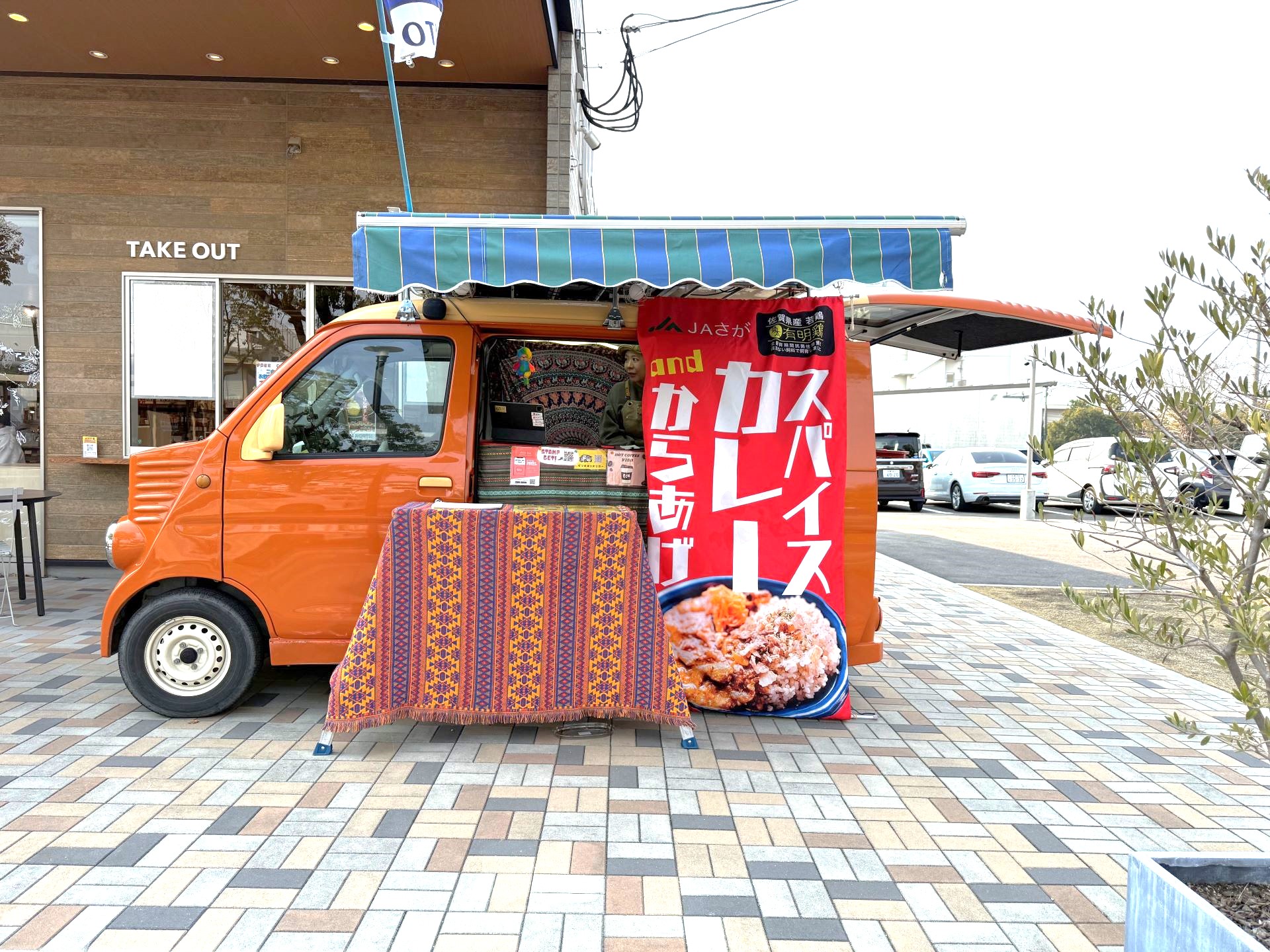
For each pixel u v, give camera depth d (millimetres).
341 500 4094
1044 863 2959
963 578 9641
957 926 2562
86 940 2373
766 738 4109
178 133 7715
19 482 7938
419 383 4258
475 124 7773
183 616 4086
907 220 3648
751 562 4246
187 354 7828
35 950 2320
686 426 4242
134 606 4293
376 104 7746
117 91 7652
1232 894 2104
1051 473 18875
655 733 4133
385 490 4129
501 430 4480
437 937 2426
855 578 4367
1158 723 4531
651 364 4250
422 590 3766
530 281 3566
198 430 7891
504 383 4590
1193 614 2271
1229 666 2148
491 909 2574
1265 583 2068
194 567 4035
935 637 6574
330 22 6484
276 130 7734
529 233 3588
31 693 4508
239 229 7766
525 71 7473
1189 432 2082
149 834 2984
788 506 4246
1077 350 2172
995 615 7457
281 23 6520
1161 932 1981
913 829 3189
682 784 3529
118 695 4500
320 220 7789
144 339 7797
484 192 7797
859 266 3621
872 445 4398
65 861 2795
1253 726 4453
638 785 3510
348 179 7781
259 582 4059
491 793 3393
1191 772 3830
